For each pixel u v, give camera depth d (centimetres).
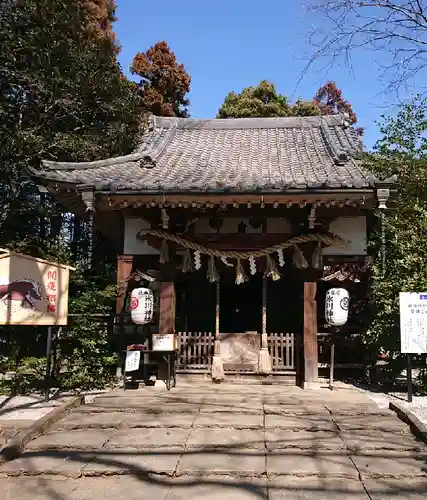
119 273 1022
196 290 1137
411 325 773
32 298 752
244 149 1189
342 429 608
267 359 901
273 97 2780
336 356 984
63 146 1516
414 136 1110
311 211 857
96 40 1844
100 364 930
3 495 450
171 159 1115
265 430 607
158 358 891
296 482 468
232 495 441
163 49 2680
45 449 553
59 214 1577
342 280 971
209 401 748
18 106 1484
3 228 1445
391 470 483
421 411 703
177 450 542
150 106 2469
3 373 924
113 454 532
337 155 1023
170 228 913
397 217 1042
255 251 905
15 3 1411
